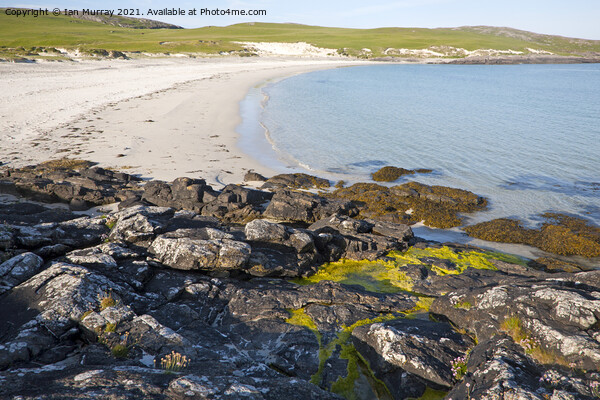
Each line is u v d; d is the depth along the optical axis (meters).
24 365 9.55
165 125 44.16
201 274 15.47
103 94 60.97
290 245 17.28
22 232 15.50
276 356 11.52
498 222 23.23
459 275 16.50
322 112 56.34
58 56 103.12
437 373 10.21
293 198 23.41
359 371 11.31
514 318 10.92
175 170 30.58
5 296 11.95
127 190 25.22
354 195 26.89
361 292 15.00
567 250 20.22
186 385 7.98
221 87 75.75
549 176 31.42
